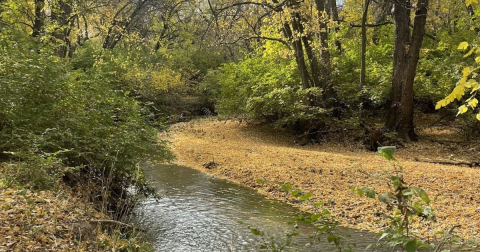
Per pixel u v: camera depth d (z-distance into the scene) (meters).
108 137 7.41
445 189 9.61
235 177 12.28
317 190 10.23
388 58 23.00
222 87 26.47
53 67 7.71
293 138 21.11
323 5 18.69
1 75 6.86
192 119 30.41
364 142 17.97
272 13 16.81
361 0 25.03
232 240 6.52
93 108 7.79
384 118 21.55
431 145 16.64
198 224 7.42
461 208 8.23
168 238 6.54
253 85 22.78
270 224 7.51
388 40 24.22
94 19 23.98
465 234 6.75
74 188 6.89
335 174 11.63
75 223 5.12
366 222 7.76
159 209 8.40
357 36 22.83
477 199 8.71
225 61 37.41
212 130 23.73
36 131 6.76
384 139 17.27
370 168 12.08
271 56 20.72
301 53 18.95
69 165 7.21
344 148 17.64
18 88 6.73
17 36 9.58
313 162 13.45
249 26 18.78
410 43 16.92
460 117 17.38
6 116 6.54
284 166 12.97
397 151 15.98
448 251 2.07
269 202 9.45
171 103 32.12
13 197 5.26
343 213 8.41
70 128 7.23
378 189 9.88
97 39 32.75
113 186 7.62
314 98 19.50
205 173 13.02
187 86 33.19
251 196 10.03
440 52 22.34
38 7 16.16
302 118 19.42
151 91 29.30
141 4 29.09
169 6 31.47
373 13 25.53
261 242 6.40
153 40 36.81
